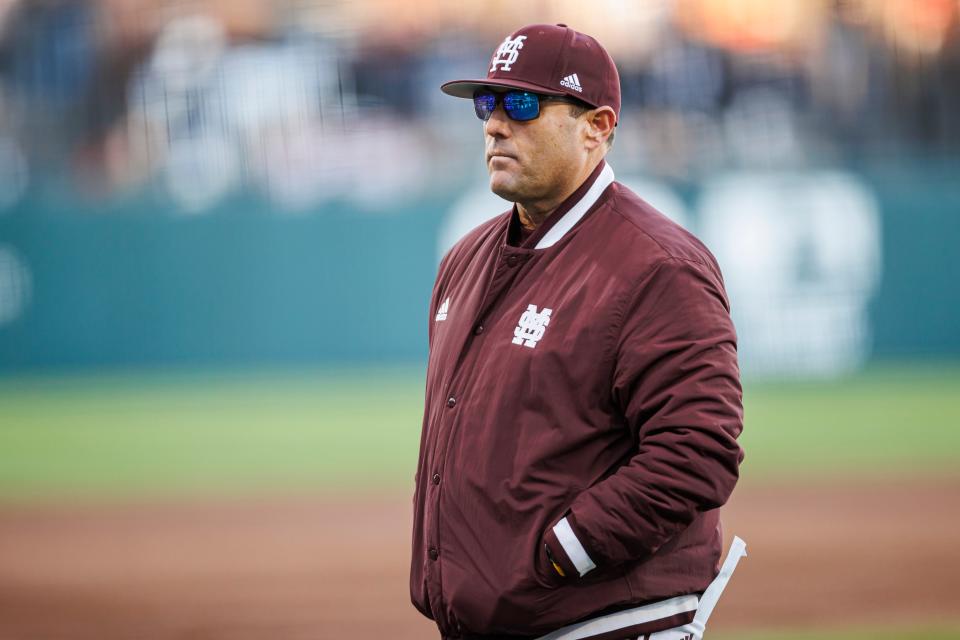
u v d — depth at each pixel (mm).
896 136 55938
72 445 38906
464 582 9445
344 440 39125
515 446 9359
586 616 9344
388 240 50812
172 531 27969
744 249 50094
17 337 49906
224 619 21000
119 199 52625
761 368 49781
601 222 9719
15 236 49656
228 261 50438
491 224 11078
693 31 56156
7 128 53531
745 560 24547
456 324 10219
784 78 56031
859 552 25031
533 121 9719
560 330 9367
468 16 56938
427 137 55562
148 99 54406
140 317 50281
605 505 8891
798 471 33750
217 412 43719
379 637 19688
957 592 21938
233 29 55562
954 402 44219
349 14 56406
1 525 28906
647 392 9086
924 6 55812
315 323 50812
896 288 51000
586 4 56562
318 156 54562
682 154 55094
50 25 54562
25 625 20828
